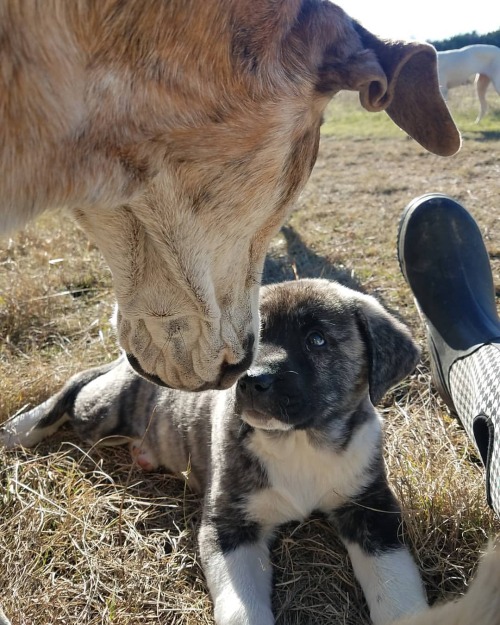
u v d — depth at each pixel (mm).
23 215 201
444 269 514
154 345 269
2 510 396
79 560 366
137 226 234
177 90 202
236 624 318
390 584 343
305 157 247
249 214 235
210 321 252
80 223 243
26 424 478
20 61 183
